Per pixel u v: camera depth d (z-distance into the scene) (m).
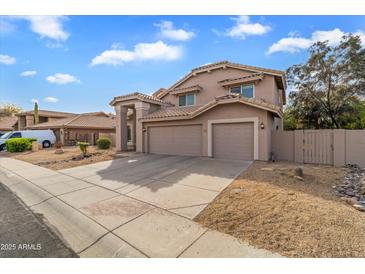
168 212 4.64
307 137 10.81
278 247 3.11
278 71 13.68
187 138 13.72
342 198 4.97
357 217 3.90
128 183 7.25
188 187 6.43
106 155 14.45
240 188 5.99
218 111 12.25
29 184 7.83
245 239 3.37
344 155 9.90
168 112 15.36
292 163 10.45
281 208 4.42
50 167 11.07
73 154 15.80
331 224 3.63
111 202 5.47
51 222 4.57
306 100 19.25
